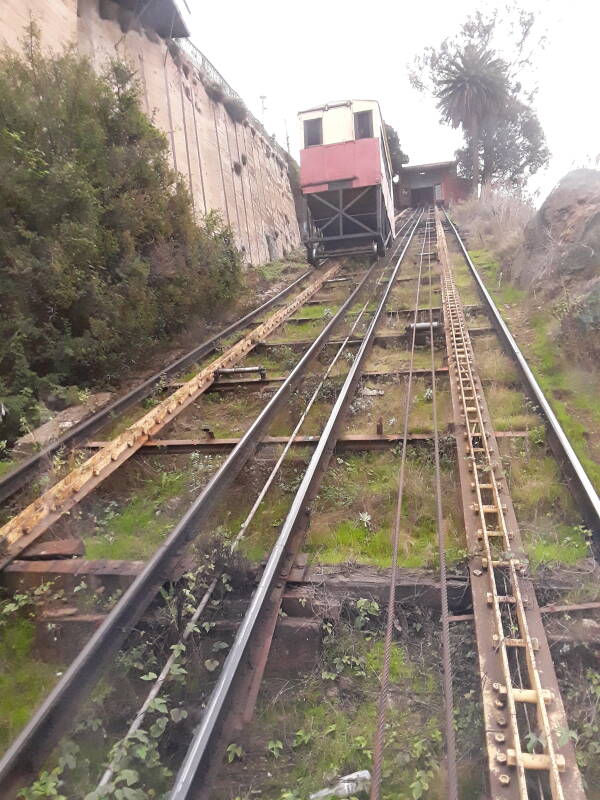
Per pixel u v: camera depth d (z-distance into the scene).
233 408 8.07
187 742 3.09
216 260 12.91
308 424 7.14
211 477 5.91
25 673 3.71
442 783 2.72
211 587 3.96
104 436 7.32
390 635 3.37
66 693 3.07
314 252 19.02
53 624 3.96
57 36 12.39
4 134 7.86
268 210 30.84
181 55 20.95
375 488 5.52
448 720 2.77
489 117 43.91
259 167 30.17
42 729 2.93
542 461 5.57
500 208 22.08
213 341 11.11
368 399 7.62
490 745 2.64
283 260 25.02
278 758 3.02
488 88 41.44
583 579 3.83
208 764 2.66
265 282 18.62
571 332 7.95
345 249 19.31
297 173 39.69
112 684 3.45
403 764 2.86
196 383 8.61
